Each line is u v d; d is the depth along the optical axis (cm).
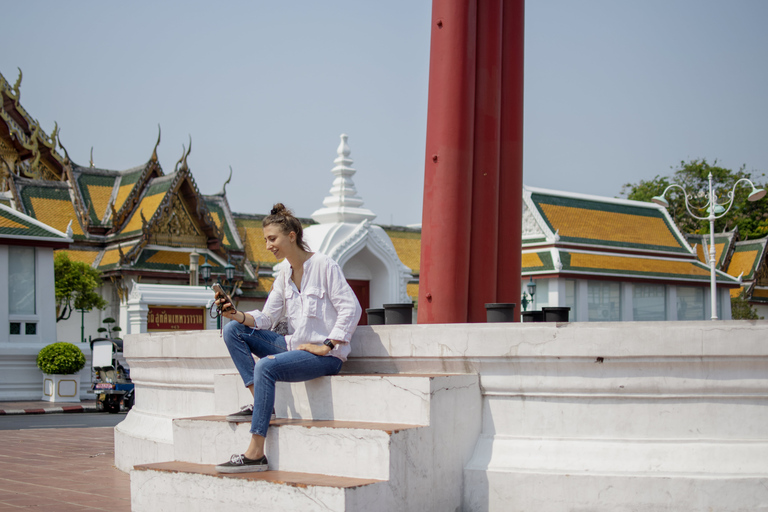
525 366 566
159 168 4634
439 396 534
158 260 4250
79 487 729
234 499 509
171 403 766
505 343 568
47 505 639
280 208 595
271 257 5006
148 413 808
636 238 4847
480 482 557
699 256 6131
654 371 546
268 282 4881
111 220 4456
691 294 4916
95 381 2469
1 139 4641
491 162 868
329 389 564
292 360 538
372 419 545
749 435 542
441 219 839
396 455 494
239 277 4475
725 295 5053
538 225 4538
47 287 2858
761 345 531
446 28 848
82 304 3906
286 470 532
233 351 577
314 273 566
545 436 564
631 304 4597
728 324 536
